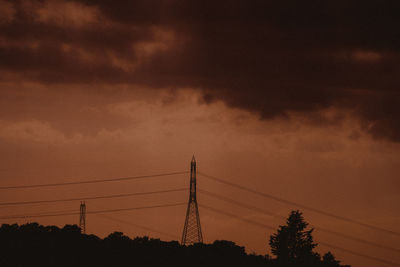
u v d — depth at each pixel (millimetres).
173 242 189625
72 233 190875
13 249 174750
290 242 184000
